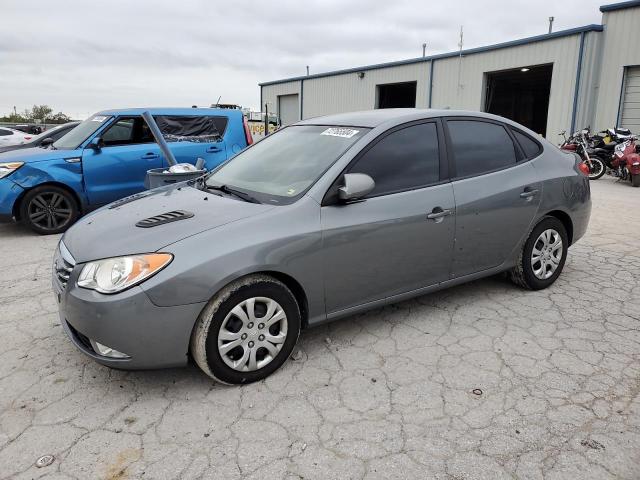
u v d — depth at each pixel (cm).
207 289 265
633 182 1122
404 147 349
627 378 296
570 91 1528
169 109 770
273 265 284
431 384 291
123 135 727
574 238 449
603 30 1436
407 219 335
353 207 316
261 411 267
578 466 225
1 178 635
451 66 1928
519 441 242
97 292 260
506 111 2781
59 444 242
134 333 258
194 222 288
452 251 366
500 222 388
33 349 337
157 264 260
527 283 425
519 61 1683
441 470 223
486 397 278
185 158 762
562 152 450
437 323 372
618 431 249
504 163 398
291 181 327
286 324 298
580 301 412
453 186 361
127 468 226
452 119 379
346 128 359
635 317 381
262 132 2420
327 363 316
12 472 224
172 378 300
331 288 313
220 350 277
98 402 277
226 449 238
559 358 320
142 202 344
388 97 2420
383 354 327
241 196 330
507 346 336
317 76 2602
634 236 633
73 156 677
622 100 1427
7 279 483
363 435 247
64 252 297
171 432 251
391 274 339
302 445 240
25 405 274
